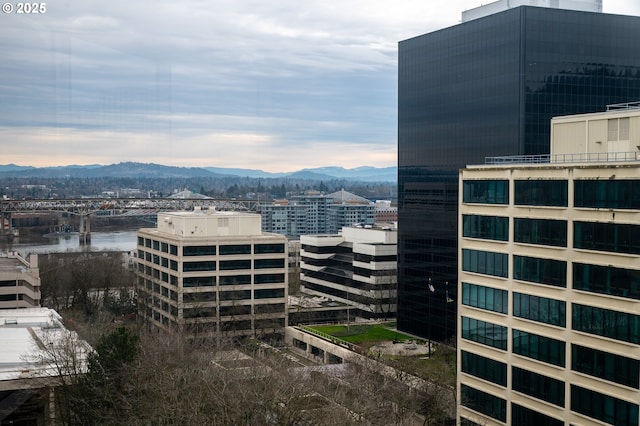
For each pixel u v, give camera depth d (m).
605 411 75.19
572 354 79.19
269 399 75.56
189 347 123.94
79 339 113.12
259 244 172.12
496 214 89.88
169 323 170.62
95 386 84.38
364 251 195.12
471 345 94.62
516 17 143.62
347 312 191.75
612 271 74.44
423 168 170.38
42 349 97.12
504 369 88.81
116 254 198.25
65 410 93.56
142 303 183.75
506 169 88.00
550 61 144.50
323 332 170.50
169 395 77.00
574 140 88.94
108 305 190.88
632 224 72.19
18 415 91.88
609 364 74.62
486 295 91.75
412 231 172.75
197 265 166.88
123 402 83.12
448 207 160.25
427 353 146.00
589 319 77.00
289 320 183.25
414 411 96.06
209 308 166.38
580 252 78.06
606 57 149.75
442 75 165.25
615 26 150.12
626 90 152.00
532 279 84.56
